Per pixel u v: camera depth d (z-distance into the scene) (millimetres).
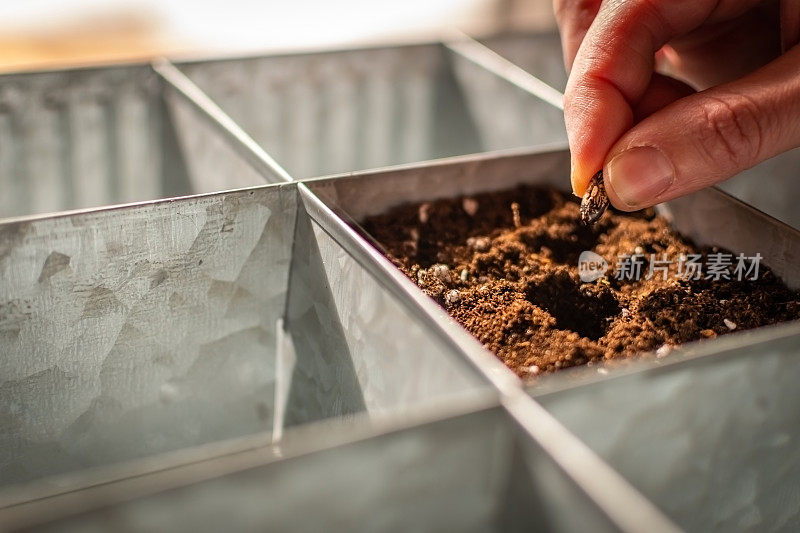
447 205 367
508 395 277
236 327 349
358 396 326
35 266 322
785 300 334
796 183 390
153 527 262
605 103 342
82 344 332
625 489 263
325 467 267
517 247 355
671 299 336
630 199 327
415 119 457
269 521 267
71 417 336
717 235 354
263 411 359
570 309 339
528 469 273
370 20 643
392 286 306
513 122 431
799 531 316
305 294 346
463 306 335
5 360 325
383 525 274
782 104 323
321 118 442
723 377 292
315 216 335
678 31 359
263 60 427
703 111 324
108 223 325
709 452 297
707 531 306
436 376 294
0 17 541
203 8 596
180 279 337
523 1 650
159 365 342
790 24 350
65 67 397
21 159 398
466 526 279
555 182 380
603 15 353
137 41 561
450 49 451
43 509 258
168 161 416
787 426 303
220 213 336
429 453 272
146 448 346
